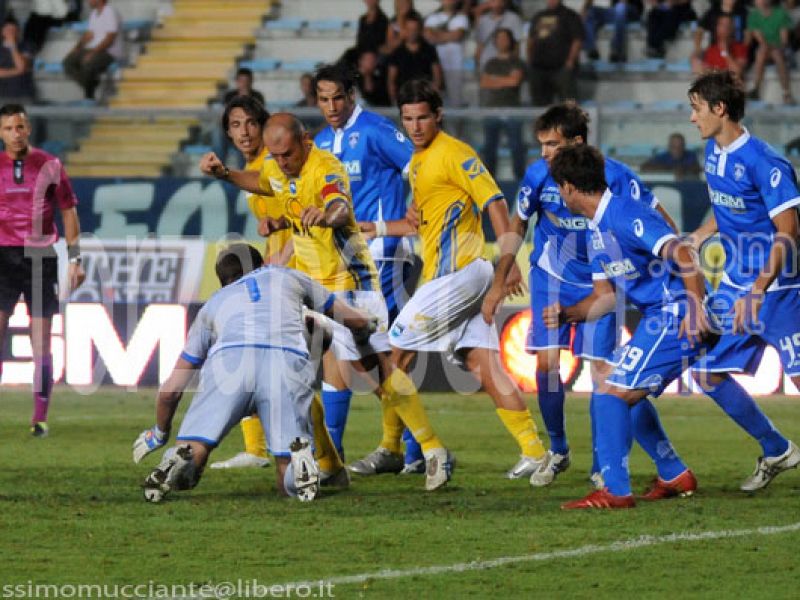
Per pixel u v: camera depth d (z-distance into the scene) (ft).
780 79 208.74
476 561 73.51
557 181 87.66
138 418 147.43
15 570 71.46
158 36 242.17
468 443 128.77
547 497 95.14
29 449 121.80
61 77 233.96
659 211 101.50
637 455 119.75
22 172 131.95
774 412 151.84
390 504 91.35
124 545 77.61
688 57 223.92
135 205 176.86
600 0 230.48
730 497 94.73
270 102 229.86
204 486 99.66
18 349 176.86
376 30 208.44
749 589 67.62
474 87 207.82
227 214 175.42
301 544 77.97
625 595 66.44
